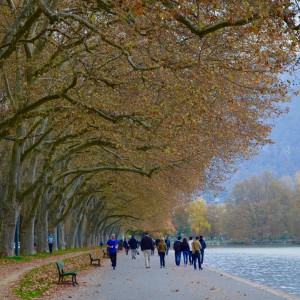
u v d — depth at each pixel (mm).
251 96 36344
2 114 31625
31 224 48219
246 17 15891
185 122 27062
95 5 23609
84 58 36062
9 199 39750
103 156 51750
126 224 131500
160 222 112750
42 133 41750
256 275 41938
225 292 24516
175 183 52438
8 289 22312
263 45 21922
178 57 23891
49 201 60938
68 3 30531
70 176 62969
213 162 49844
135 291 24156
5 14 30594
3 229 39938
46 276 29312
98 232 112312
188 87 23281
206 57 23750
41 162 56625
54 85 34781
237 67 24094
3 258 38281
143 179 60000
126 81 29578
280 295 23828
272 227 176250
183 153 39938
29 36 32062
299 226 173750
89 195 75688
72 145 46531
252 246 166625
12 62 32469
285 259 72000
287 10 16516
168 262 52500
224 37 24250
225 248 151125
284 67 22141
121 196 81625
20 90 33750
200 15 18453
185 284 28094
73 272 26875
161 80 27266
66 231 101875
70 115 32031
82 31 31438
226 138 39469
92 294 22656
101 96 31828
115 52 29859
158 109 28703
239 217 183375
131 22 20891
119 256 71562
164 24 20719
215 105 30922
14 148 38844
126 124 31484
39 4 21234
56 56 30938
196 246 40750
